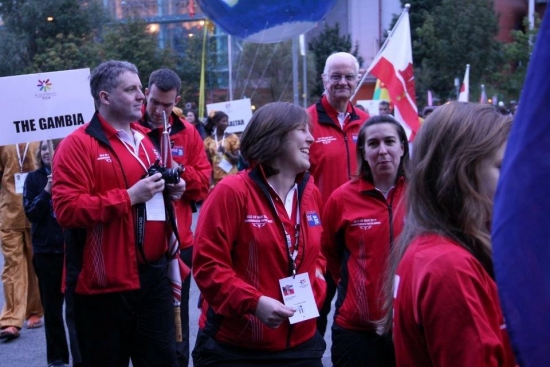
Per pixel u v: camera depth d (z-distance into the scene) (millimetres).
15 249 7250
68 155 4164
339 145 5719
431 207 2088
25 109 5500
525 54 33125
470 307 1897
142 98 4383
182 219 5555
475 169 2049
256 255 3434
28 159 7281
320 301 3709
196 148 5656
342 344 4234
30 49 33219
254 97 37219
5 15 33438
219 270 3383
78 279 4199
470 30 34844
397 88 10883
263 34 8414
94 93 4352
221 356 3475
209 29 37531
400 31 10922
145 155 4457
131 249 4211
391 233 4141
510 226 1611
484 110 2105
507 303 1605
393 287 2225
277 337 3447
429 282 1954
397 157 4211
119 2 44250
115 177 4262
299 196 3578
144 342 4348
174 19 44219
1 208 7277
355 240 4223
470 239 2027
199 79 36812
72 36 31547
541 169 1586
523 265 1595
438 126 2105
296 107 3529
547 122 1582
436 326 1935
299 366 3504
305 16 8242
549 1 1588
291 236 3518
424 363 2061
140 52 31297
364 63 58562
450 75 35625
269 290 3451
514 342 1600
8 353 6699
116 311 4230
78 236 4211
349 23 60312
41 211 6020
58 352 6176
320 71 49844
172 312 4445
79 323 4309
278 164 3508
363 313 4156
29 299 7547
